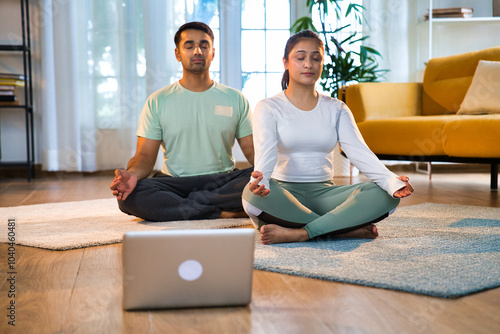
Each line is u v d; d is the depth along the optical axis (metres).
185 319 1.05
